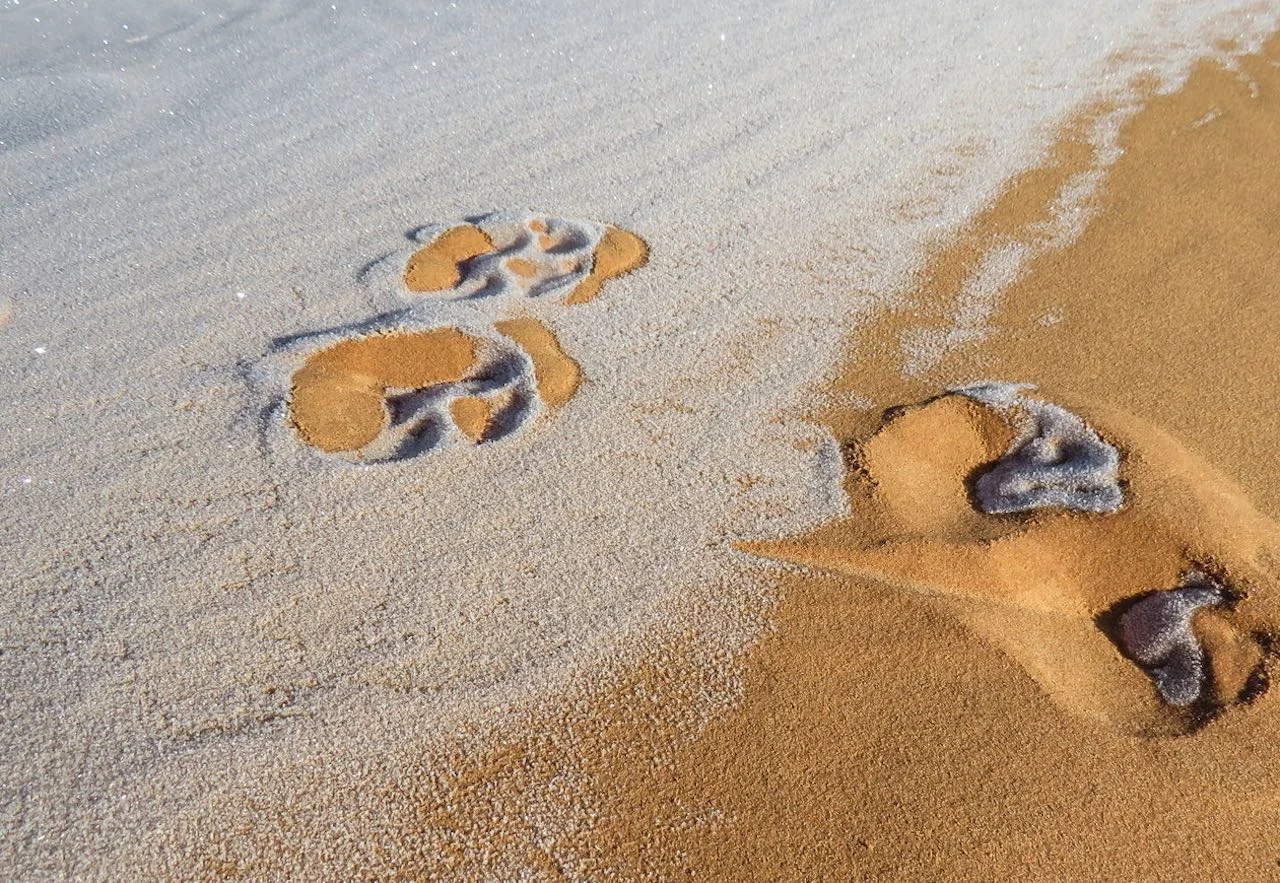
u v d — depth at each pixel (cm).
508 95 408
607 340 273
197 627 191
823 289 294
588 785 166
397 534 212
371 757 170
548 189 343
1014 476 226
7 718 173
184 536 210
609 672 185
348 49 445
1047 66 441
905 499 223
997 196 340
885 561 206
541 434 240
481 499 222
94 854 155
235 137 372
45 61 418
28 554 204
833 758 169
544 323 279
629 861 156
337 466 229
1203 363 259
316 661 186
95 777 165
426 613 195
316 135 375
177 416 242
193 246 307
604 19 482
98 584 199
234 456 231
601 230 319
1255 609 193
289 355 261
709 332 276
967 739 173
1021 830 160
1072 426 238
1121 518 211
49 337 267
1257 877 154
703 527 215
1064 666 189
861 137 379
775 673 184
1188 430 237
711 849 157
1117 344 267
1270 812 162
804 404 250
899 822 160
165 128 377
